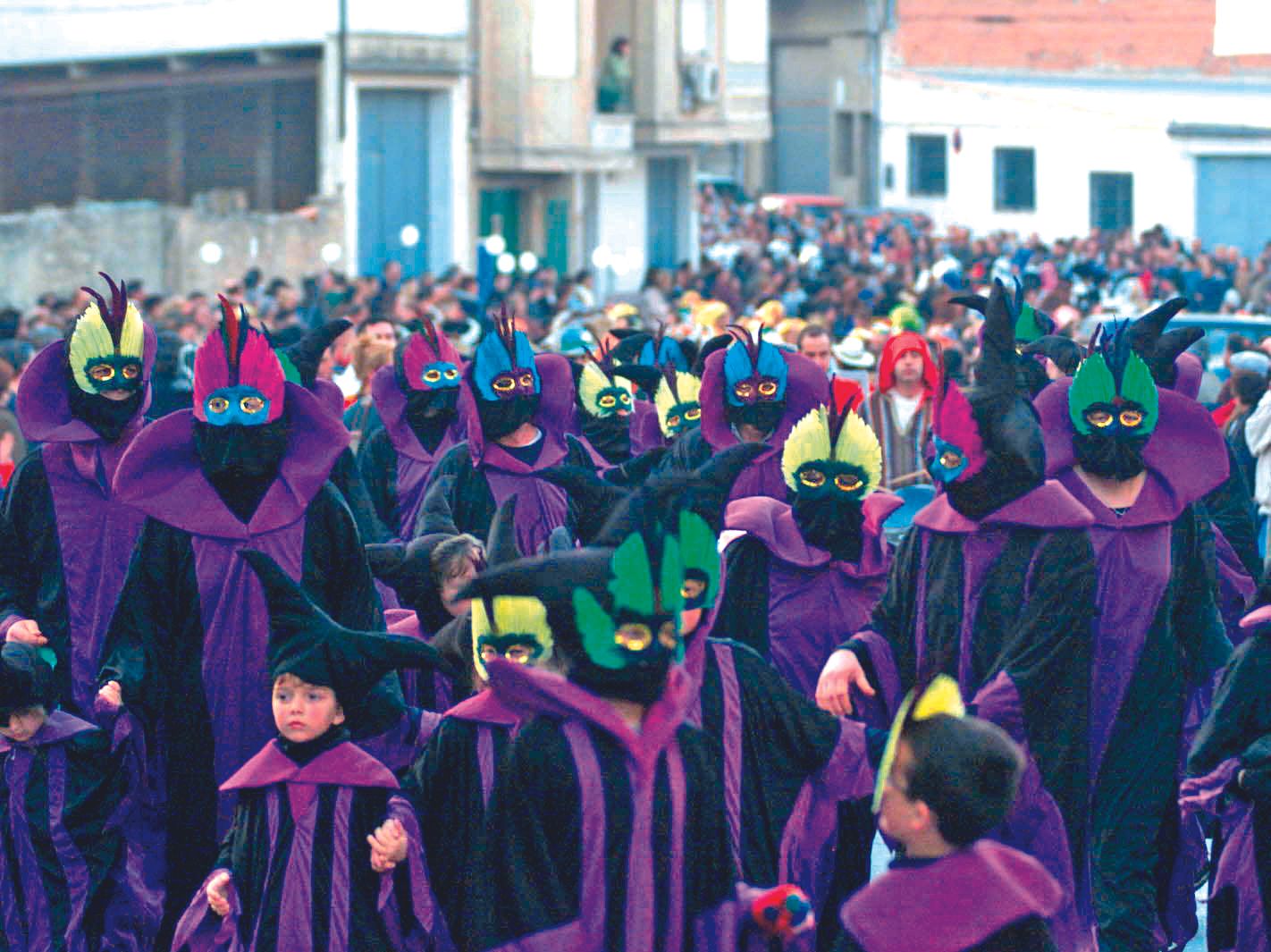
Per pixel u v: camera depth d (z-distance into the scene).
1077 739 9.59
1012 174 78.94
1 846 9.91
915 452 15.66
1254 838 9.34
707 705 7.59
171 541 10.09
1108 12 83.12
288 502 10.06
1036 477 9.43
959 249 58.47
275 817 8.51
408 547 10.43
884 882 6.22
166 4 52.12
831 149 83.44
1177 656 10.17
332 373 17.28
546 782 6.89
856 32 82.25
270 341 11.43
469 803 8.02
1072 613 9.49
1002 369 9.55
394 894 8.41
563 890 6.88
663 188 61.56
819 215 74.31
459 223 52.06
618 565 6.77
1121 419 9.80
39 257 45.22
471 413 12.64
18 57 55.03
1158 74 82.25
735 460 7.19
